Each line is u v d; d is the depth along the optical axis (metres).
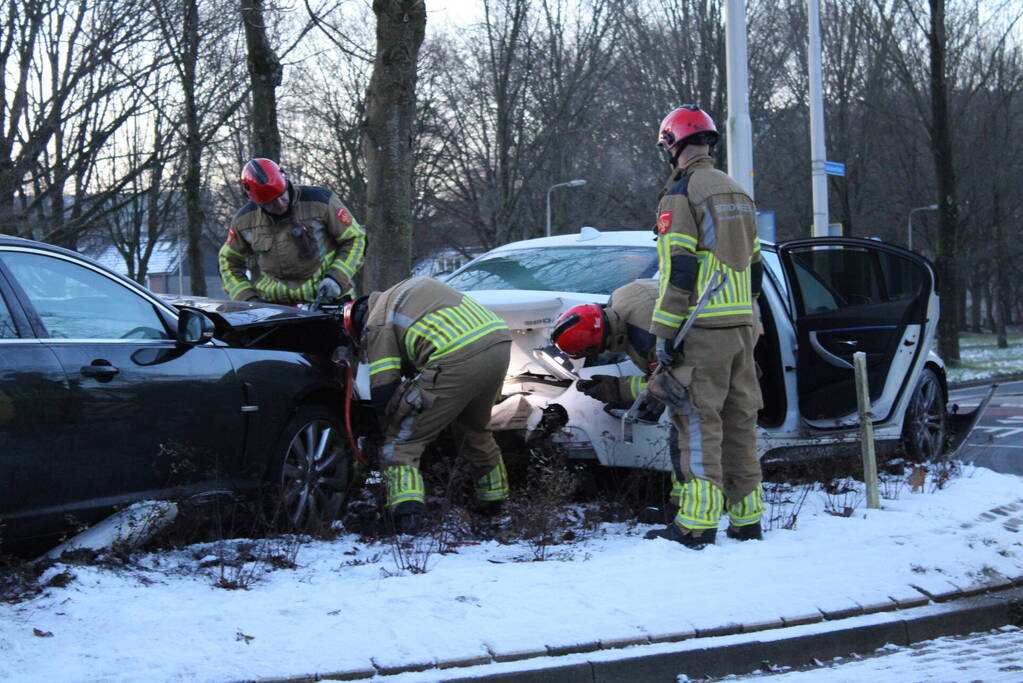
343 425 6.19
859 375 6.73
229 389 5.38
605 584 4.81
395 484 5.80
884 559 5.48
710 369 5.46
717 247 5.39
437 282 5.94
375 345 5.81
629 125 35.88
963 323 75.44
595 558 5.30
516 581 4.80
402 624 4.20
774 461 7.10
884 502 6.84
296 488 5.82
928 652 4.68
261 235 7.09
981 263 47.94
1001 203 38.88
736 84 13.11
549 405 6.30
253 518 5.54
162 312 5.28
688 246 5.34
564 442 6.22
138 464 4.93
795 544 5.66
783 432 6.91
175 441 5.09
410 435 5.84
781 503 6.80
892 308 7.56
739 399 5.71
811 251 7.44
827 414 7.22
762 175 35.94
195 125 12.91
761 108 34.78
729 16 13.12
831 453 7.32
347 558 5.30
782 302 7.01
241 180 6.94
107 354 4.84
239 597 4.45
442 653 3.96
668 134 5.54
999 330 49.28
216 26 11.77
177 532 5.17
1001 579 5.44
